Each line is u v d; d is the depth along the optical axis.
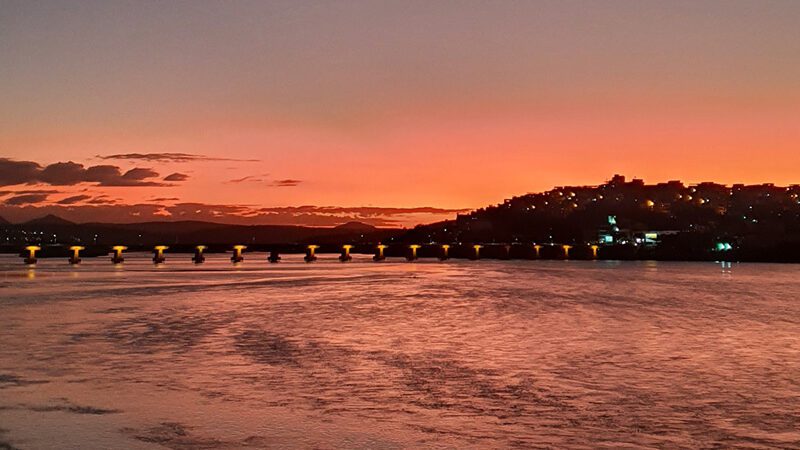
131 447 34.03
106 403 42.28
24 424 37.66
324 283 159.88
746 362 57.62
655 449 34.19
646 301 118.62
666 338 72.25
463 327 80.19
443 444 34.75
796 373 52.75
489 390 46.25
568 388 46.97
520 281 173.38
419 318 89.50
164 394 44.75
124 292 130.38
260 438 35.53
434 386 47.44
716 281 184.38
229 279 174.50
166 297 119.94
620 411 41.03
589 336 72.94
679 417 39.78
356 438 35.62
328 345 65.50
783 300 123.81
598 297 125.88
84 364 55.19
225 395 44.56
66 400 43.03
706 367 55.12
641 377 50.84
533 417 39.59
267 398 43.75
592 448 34.28
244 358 58.06
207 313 94.31
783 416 40.16
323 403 42.59
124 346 64.69
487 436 36.06
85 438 35.38
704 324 85.62
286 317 89.94
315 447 34.28
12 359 57.47
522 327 80.50
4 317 88.56
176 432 36.44
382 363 55.94
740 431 37.19
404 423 38.31
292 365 54.91
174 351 61.75
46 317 88.62
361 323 83.62
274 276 190.62
